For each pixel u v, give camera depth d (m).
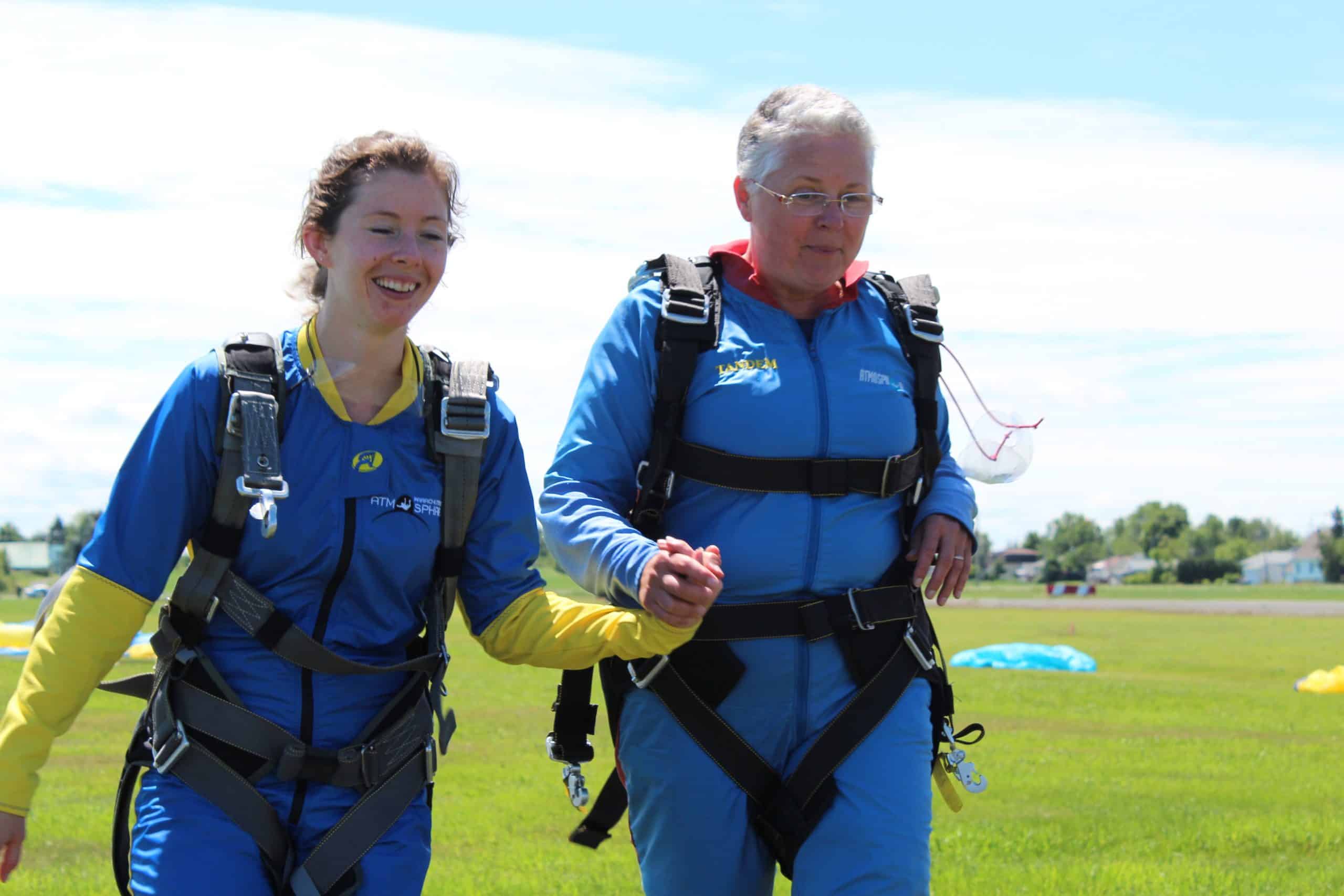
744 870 5.19
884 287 5.65
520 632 4.59
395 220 4.23
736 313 5.32
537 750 17.38
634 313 5.27
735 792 5.14
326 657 4.16
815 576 5.17
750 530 5.12
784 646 5.12
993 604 123.94
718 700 5.12
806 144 5.09
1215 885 9.38
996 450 5.70
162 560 4.15
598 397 5.22
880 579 5.36
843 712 5.14
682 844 5.17
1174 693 27.27
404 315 4.27
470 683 27.88
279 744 4.11
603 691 5.45
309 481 4.20
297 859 4.15
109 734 18.16
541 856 10.69
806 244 5.15
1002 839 11.27
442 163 4.36
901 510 5.51
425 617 4.43
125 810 4.29
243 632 4.17
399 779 4.26
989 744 18.33
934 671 5.47
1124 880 9.52
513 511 4.58
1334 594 176.25
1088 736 19.42
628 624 4.50
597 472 5.15
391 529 4.26
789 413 5.14
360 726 4.25
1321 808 13.12
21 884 9.03
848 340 5.37
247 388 4.14
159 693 4.15
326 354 4.30
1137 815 12.56
